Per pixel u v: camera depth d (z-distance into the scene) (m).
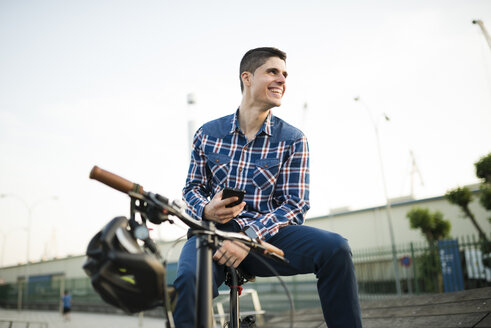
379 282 13.36
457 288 10.55
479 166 17.77
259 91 2.10
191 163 2.25
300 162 2.12
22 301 36.97
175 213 1.33
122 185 1.30
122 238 1.22
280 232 1.94
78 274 40.78
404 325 2.60
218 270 1.84
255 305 6.21
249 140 2.16
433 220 20.64
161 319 19.47
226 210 1.73
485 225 21.94
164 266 1.26
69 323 19.09
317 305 13.43
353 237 26.48
